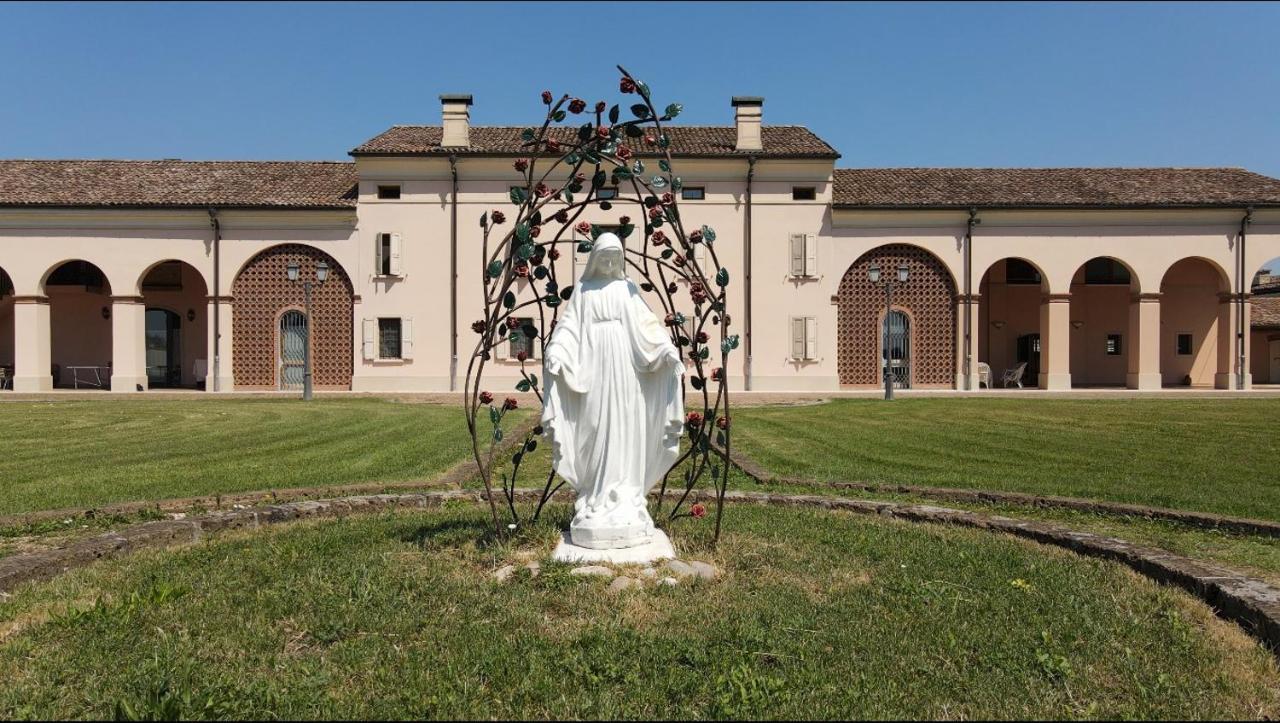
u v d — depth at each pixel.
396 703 3.39
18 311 25.98
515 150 26.45
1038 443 12.43
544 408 5.34
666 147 5.66
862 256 27.58
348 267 26.88
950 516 6.94
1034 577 5.21
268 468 9.89
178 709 3.24
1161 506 7.73
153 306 29.75
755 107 27.27
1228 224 27.20
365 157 26.62
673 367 5.28
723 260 26.97
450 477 9.31
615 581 4.86
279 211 26.50
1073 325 31.28
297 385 27.27
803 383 27.14
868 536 6.32
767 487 8.93
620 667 3.71
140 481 8.85
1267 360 33.59
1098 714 3.39
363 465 10.20
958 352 27.45
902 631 4.23
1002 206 26.98
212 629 4.21
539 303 5.72
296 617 4.38
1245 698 3.55
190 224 26.47
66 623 4.24
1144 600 4.76
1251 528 6.74
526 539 5.88
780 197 27.11
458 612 4.44
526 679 3.61
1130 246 27.30
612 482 5.38
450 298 26.86
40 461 10.41
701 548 5.72
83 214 26.05
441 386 26.86
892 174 30.19
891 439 13.01
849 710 3.36
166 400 21.45
